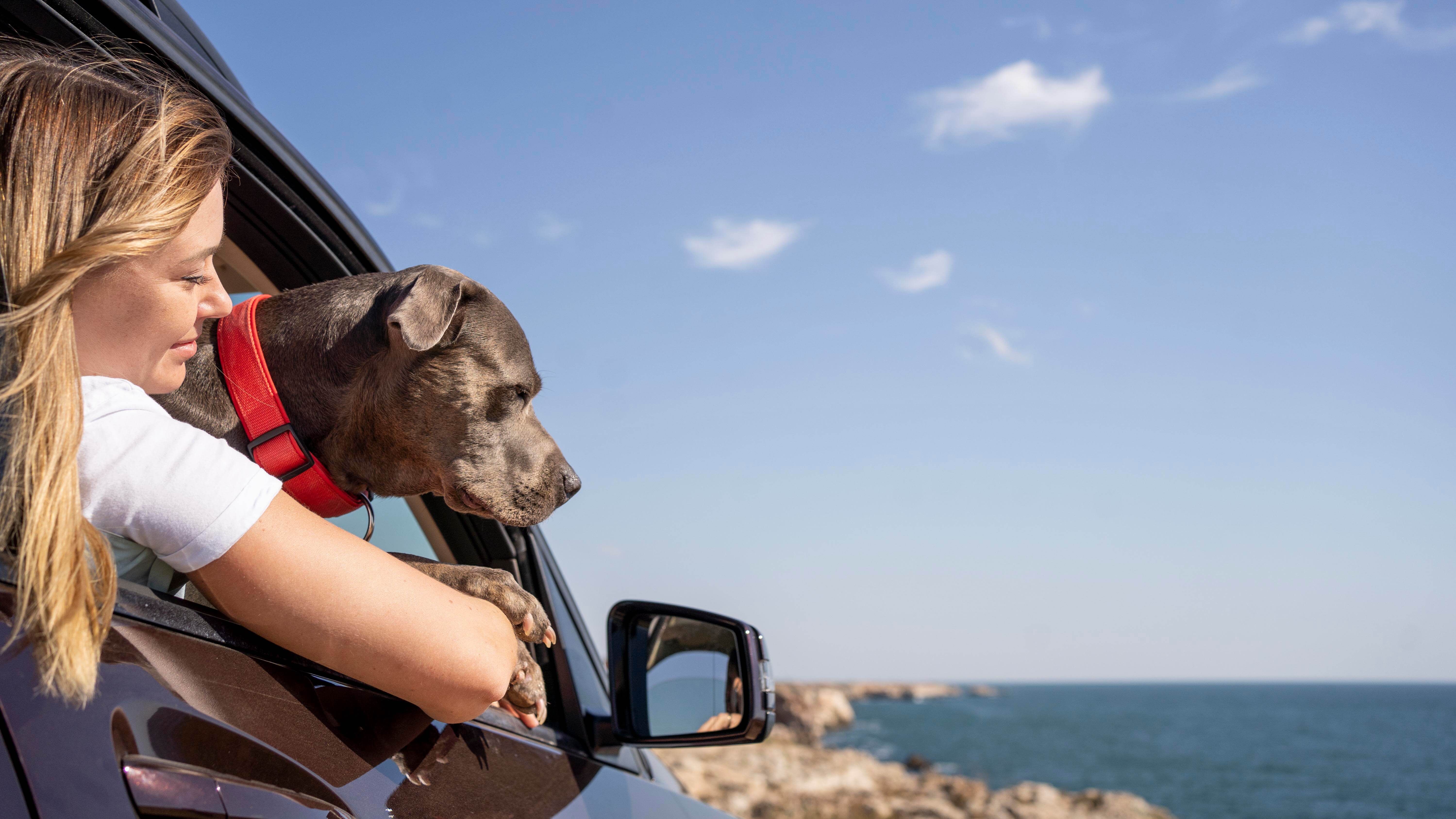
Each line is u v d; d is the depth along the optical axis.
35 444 0.98
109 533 1.13
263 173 2.01
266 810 1.01
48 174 1.11
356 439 2.21
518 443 2.40
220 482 1.14
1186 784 51.38
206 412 1.81
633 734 2.16
